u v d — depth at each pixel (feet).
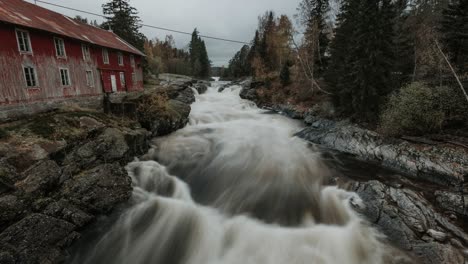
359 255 23.41
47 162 29.09
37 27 45.50
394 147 45.55
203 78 256.52
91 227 28.09
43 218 24.29
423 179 38.42
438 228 25.18
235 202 32.91
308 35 102.63
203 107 94.58
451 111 44.45
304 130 65.87
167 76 157.99
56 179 28.66
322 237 25.71
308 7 102.89
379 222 26.89
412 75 59.88
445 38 56.90
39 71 47.42
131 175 38.47
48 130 35.91
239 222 28.58
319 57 100.99
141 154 47.44
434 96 44.47
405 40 64.03
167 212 30.83
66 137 35.70
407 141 46.16
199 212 30.78
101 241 26.53
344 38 74.02
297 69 103.40
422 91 44.88
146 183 37.17
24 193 25.02
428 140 43.91
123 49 76.07
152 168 41.45
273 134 64.80
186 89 109.19
